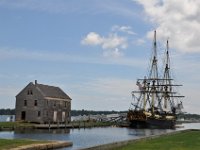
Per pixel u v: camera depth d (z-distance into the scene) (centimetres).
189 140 5131
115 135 8719
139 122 13150
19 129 8912
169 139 5344
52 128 9731
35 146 3906
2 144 3775
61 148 4612
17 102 10825
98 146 3438
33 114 10631
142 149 3756
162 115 14262
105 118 16150
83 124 12119
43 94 10631
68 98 11900
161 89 15662
